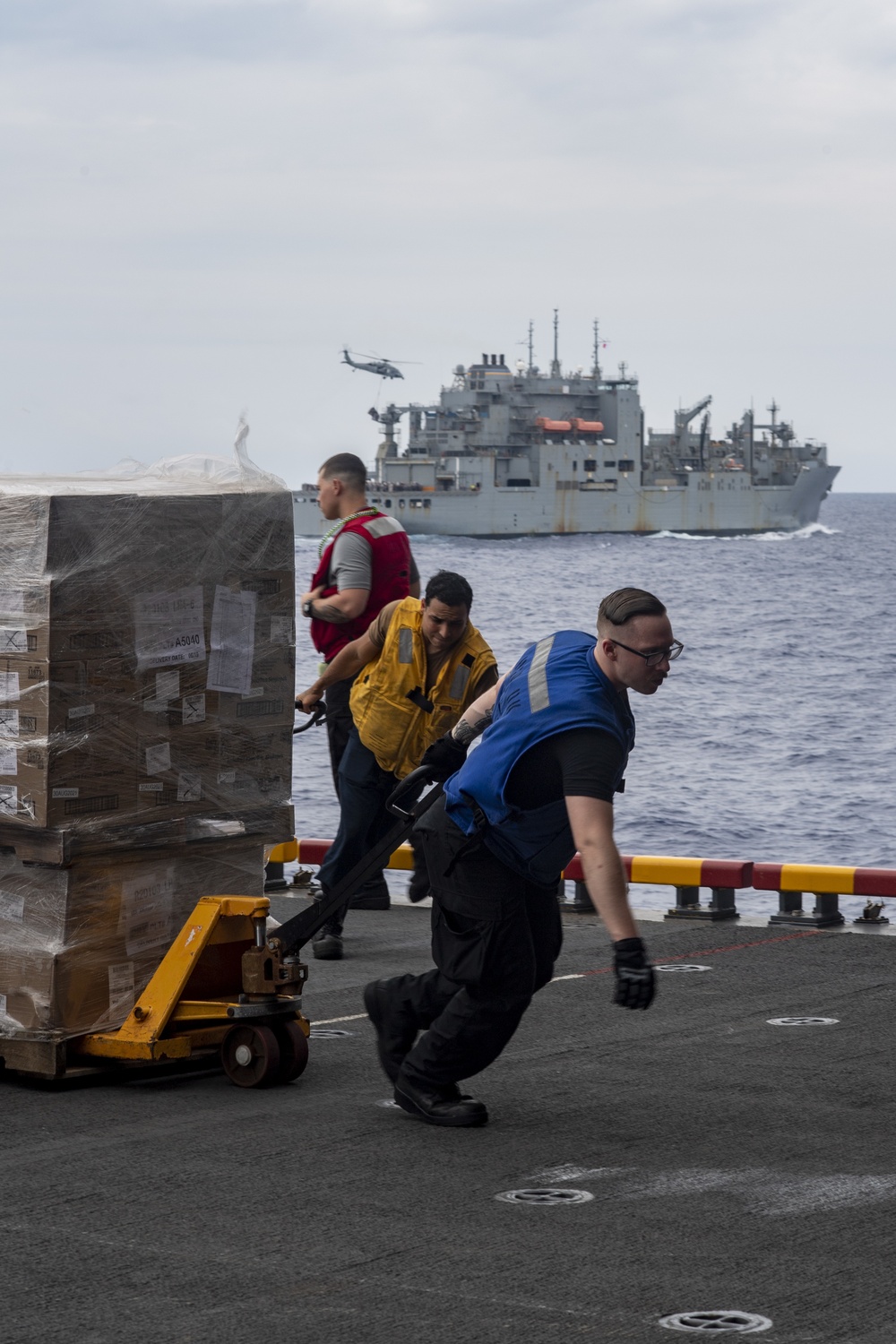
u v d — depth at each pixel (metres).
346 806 9.47
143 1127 6.01
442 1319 4.12
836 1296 4.27
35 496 6.28
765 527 157.25
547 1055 7.18
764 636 69.06
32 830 6.40
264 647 7.05
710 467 154.00
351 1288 4.34
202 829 6.85
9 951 6.58
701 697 47.00
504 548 134.25
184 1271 4.48
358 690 9.32
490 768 5.63
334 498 10.16
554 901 6.15
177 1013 6.61
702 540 150.12
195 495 6.72
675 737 38.44
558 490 141.88
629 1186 5.26
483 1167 5.48
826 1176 5.36
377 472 141.12
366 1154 5.64
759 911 15.66
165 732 6.68
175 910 6.88
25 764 6.36
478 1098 6.44
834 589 100.38
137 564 6.52
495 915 5.84
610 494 144.88
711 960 9.43
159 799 6.68
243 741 7.00
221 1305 4.24
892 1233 4.78
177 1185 5.29
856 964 9.27
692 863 10.79
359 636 10.09
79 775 6.41
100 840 6.47
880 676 53.06
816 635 69.56
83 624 6.38
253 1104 6.36
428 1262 4.55
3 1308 4.23
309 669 48.50
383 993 6.25
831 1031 7.61
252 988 6.61
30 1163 5.54
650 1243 4.69
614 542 143.75
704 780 31.72
